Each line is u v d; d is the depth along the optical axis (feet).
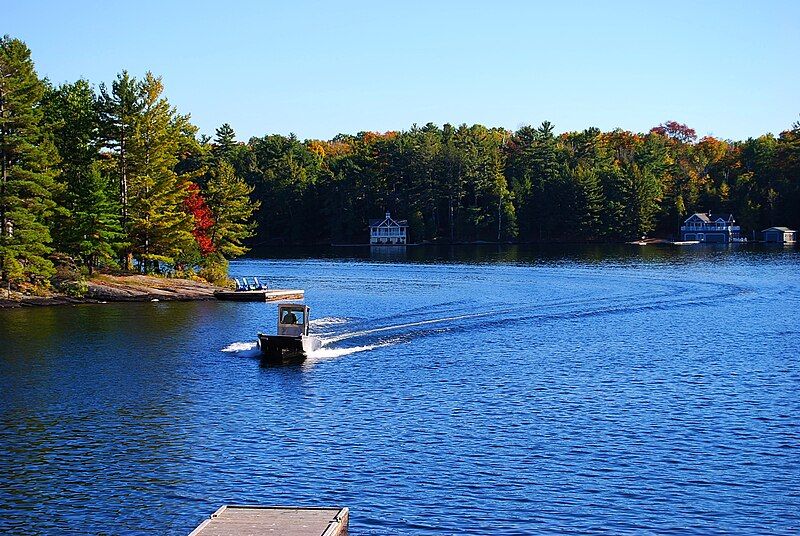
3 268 243.60
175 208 317.42
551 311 232.73
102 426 118.32
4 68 246.88
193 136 404.36
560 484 94.94
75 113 299.99
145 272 297.33
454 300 261.03
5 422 120.26
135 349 174.70
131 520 86.99
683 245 623.77
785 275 348.79
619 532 82.94
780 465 100.01
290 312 171.42
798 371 149.28
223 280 308.81
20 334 193.77
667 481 95.45
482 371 152.35
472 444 109.09
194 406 128.88
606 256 494.18
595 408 125.70
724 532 82.69
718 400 129.49
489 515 87.10
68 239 264.11
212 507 90.02
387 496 92.22
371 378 147.23
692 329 199.72
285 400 132.16
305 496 92.38
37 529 85.05
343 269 410.11
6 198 238.89
